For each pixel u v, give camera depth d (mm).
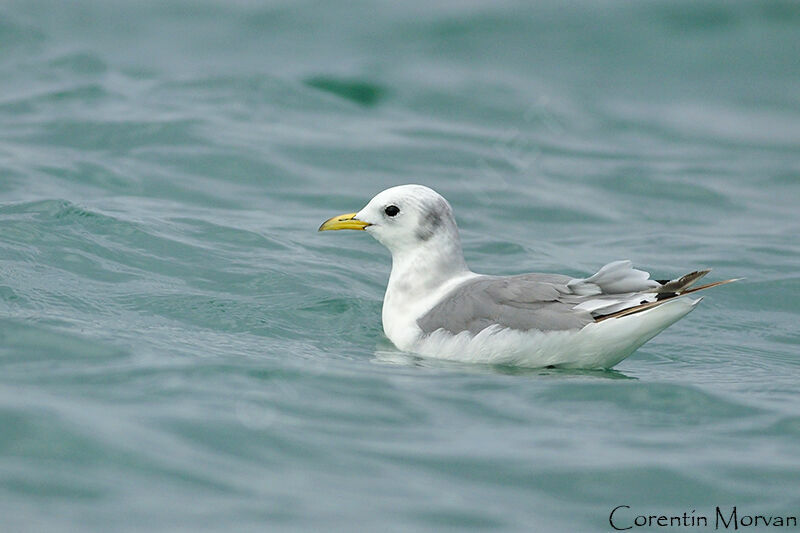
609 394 10859
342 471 8641
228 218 17531
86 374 10375
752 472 8992
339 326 13656
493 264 16844
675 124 27281
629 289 11930
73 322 12195
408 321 13094
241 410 9672
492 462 8992
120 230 15820
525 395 10820
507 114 26172
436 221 13438
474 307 12477
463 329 12430
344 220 13688
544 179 21828
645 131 26438
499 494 8445
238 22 33969
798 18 34094
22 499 7730
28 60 25391
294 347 12500
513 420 10070
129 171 19312
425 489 8430
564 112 26984
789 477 8914
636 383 11109
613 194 21375
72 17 32750
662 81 30734
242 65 28781
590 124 26469
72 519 7527
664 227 19531
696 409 10547
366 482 8477
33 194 17328
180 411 9492
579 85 29844
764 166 24188
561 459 9109
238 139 21469
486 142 23703
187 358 11188
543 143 24312
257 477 8398
